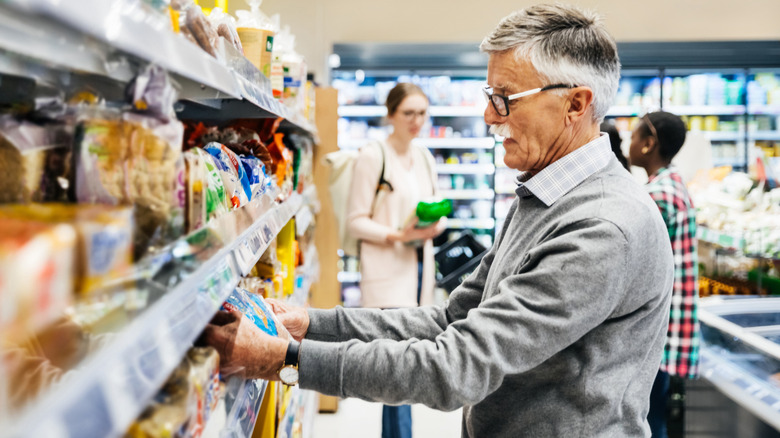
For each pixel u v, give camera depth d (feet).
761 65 18.84
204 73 2.78
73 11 1.60
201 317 2.46
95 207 1.98
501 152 20.35
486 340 3.56
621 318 3.91
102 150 2.43
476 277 5.02
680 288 8.42
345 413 12.88
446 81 20.22
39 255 1.39
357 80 20.25
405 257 10.26
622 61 18.95
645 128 9.22
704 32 18.34
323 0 18.33
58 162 2.45
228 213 3.60
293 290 7.35
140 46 2.04
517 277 3.76
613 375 3.93
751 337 8.18
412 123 10.16
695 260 8.46
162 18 2.48
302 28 18.38
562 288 3.59
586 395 3.90
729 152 20.10
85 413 1.50
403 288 10.21
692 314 8.41
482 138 20.51
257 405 4.11
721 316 9.16
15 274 1.31
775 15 18.22
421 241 10.23
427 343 3.66
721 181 12.08
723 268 12.85
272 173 6.50
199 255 2.73
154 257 2.31
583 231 3.71
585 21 4.12
